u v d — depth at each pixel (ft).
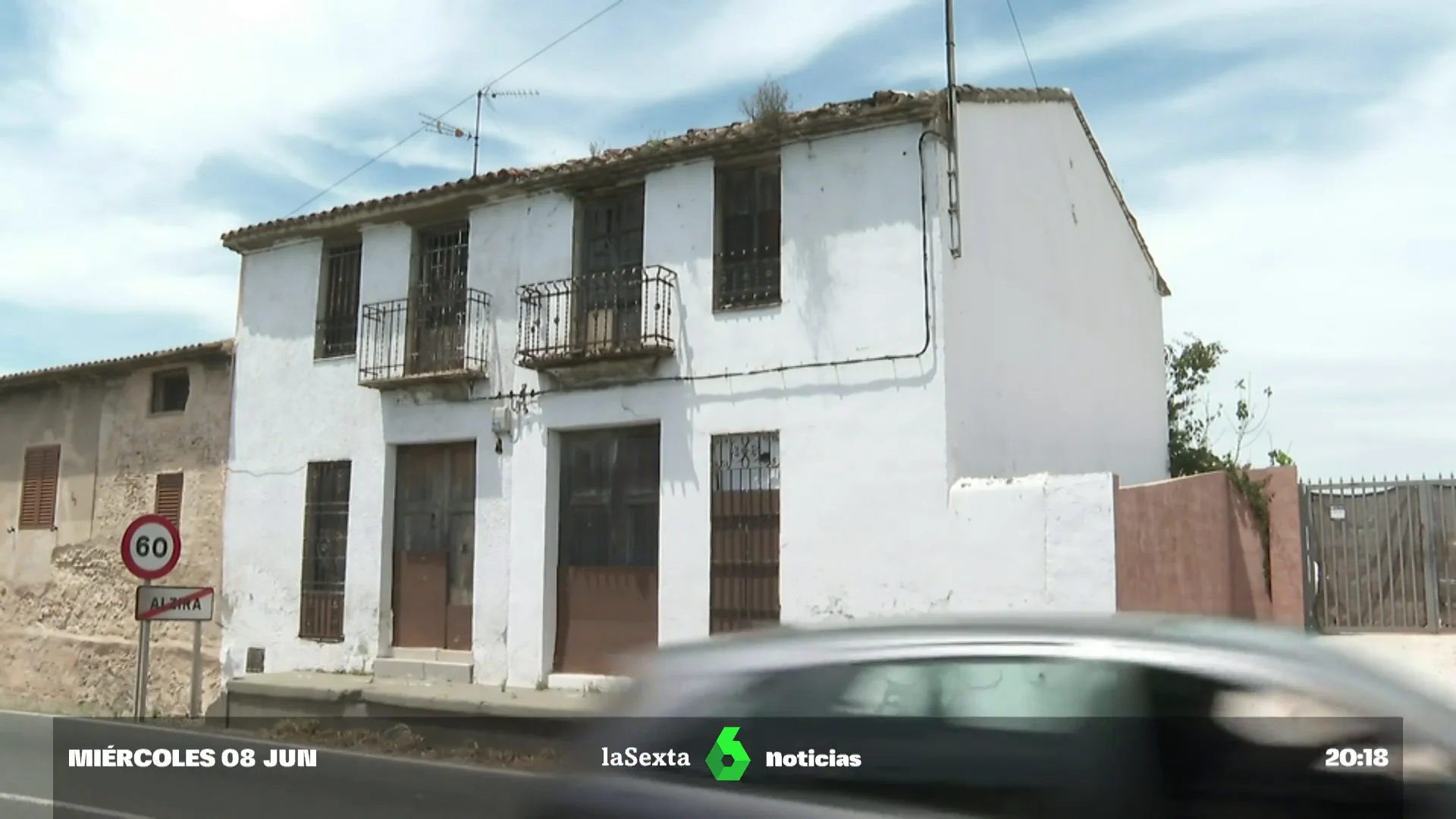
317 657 47.73
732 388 39.55
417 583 46.52
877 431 36.70
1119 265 53.52
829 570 36.91
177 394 55.52
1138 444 53.98
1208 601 42.16
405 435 46.98
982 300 38.83
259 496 50.83
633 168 42.39
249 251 53.11
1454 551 45.93
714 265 40.50
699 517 39.60
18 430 60.49
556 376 43.16
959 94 38.75
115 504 55.77
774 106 38.99
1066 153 47.96
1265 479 49.21
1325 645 11.77
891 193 37.52
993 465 38.47
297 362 50.70
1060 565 32.81
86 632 55.52
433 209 47.21
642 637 40.86
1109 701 10.71
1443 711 10.43
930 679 11.43
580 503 42.98
